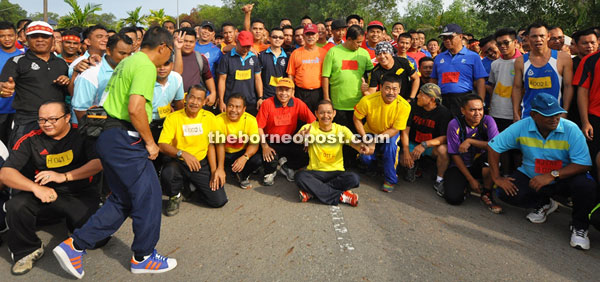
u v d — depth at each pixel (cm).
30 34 354
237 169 397
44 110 271
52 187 287
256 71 506
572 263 277
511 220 352
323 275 253
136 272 256
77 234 239
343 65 466
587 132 374
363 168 488
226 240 302
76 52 454
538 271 265
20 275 254
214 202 363
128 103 236
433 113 430
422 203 389
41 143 285
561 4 1584
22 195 263
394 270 260
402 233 318
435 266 267
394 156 409
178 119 354
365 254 280
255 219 341
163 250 286
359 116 430
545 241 311
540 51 404
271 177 430
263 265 265
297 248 288
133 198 243
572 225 311
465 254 286
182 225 330
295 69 493
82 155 297
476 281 250
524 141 338
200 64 468
